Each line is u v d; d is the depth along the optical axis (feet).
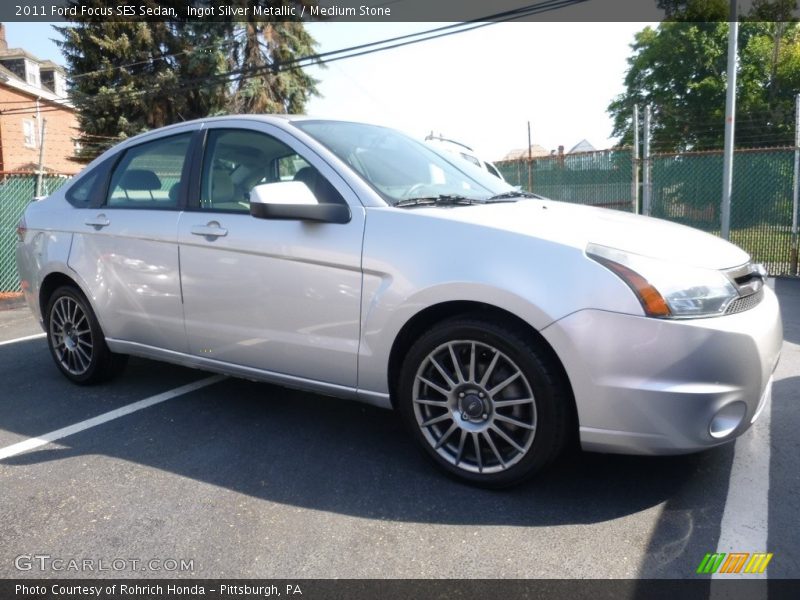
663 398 8.24
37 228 15.20
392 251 9.78
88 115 89.15
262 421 12.62
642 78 107.86
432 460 10.09
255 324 11.32
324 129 12.07
